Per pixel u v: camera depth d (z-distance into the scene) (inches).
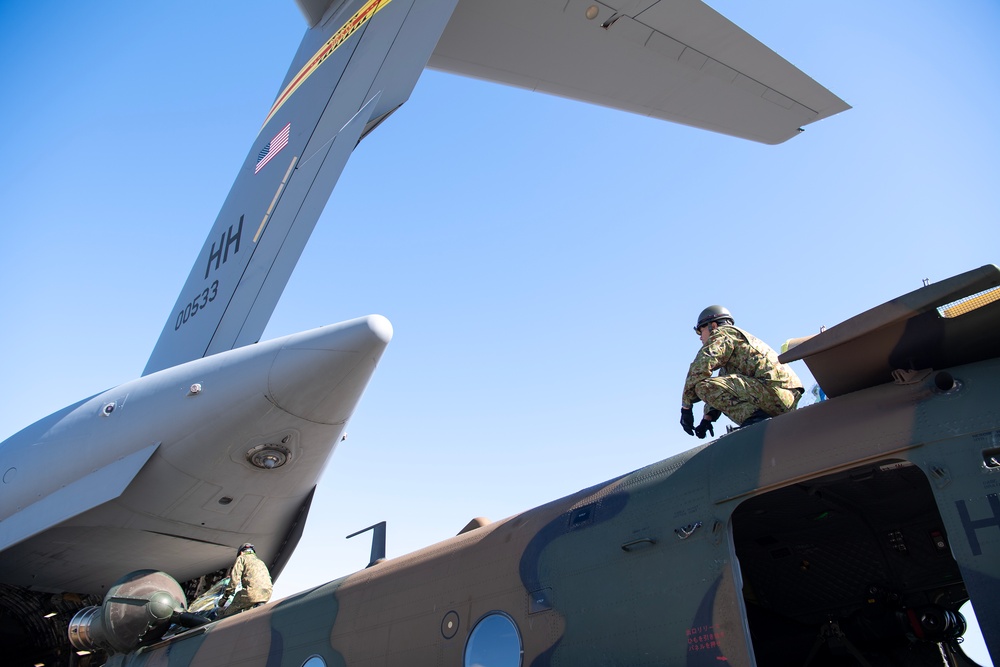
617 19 459.8
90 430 414.6
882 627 194.1
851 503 180.7
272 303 404.5
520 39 472.7
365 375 363.3
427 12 414.6
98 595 473.4
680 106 520.1
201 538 434.6
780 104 515.2
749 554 207.8
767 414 186.1
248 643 258.4
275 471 401.7
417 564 221.6
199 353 450.0
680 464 168.9
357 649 216.1
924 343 137.3
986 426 127.6
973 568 119.2
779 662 211.5
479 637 186.4
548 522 189.3
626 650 155.0
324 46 489.7
